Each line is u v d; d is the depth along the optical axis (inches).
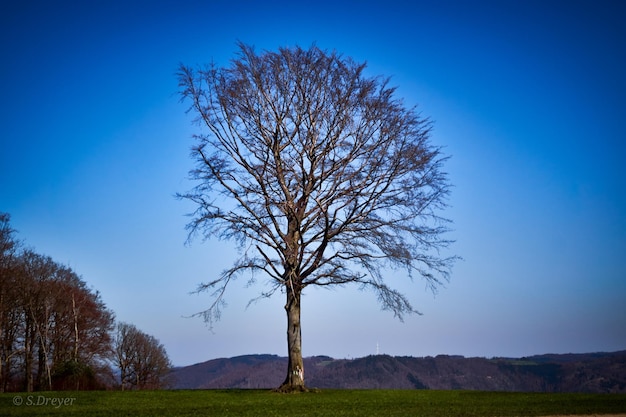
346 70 1068.5
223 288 1069.1
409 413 735.1
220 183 1083.3
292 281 1053.8
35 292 2030.0
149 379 2466.8
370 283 1041.5
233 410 764.6
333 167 1056.2
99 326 2320.4
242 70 1069.1
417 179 1050.7
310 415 706.8
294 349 1071.6
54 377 1847.9
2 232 1934.1
